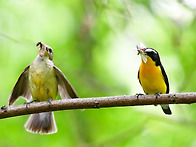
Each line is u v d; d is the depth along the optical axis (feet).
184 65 45.42
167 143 42.50
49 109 26.50
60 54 46.19
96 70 48.37
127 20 48.67
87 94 44.01
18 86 30.91
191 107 43.60
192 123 42.52
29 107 26.45
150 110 43.93
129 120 43.37
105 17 49.06
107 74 47.98
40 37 46.98
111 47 49.88
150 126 43.83
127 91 46.11
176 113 43.60
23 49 44.60
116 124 42.91
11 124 40.86
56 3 49.08
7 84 42.34
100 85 45.62
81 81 45.21
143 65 33.35
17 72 43.06
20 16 47.73
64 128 41.24
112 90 45.47
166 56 46.88
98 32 50.01
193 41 46.65
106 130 42.65
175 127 43.68
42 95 31.32
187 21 47.67
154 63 33.06
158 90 34.04
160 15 48.19
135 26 49.01
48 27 47.91
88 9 47.88
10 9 47.80
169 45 47.73
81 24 48.14
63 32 47.88
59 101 26.61
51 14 48.62
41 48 31.45
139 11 48.21
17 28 47.11
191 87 44.06
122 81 47.26
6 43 44.70
